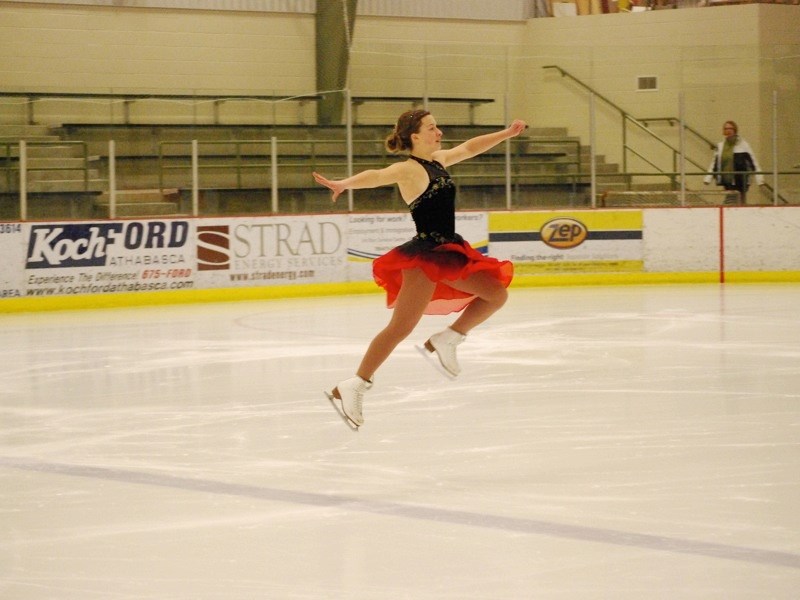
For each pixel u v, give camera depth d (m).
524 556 6.55
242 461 9.38
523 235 28.83
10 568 6.52
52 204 26.53
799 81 31.38
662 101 31.80
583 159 31.84
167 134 29.02
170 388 13.48
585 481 8.43
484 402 12.08
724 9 32.06
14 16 29.22
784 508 7.56
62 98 28.36
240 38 31.67
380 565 6.45
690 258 29.23
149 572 6.39
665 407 11.61
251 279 26.25
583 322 20.03
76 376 14.63
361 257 27.56
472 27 34.00
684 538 6.86
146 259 25.12
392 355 16.06
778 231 29.03
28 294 23.91
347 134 28.62
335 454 9.59
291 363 15.51
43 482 8.73
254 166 28.78
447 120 32.66
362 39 32.91
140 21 30.56
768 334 17.95
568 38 33.69
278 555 6.68
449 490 8.23
